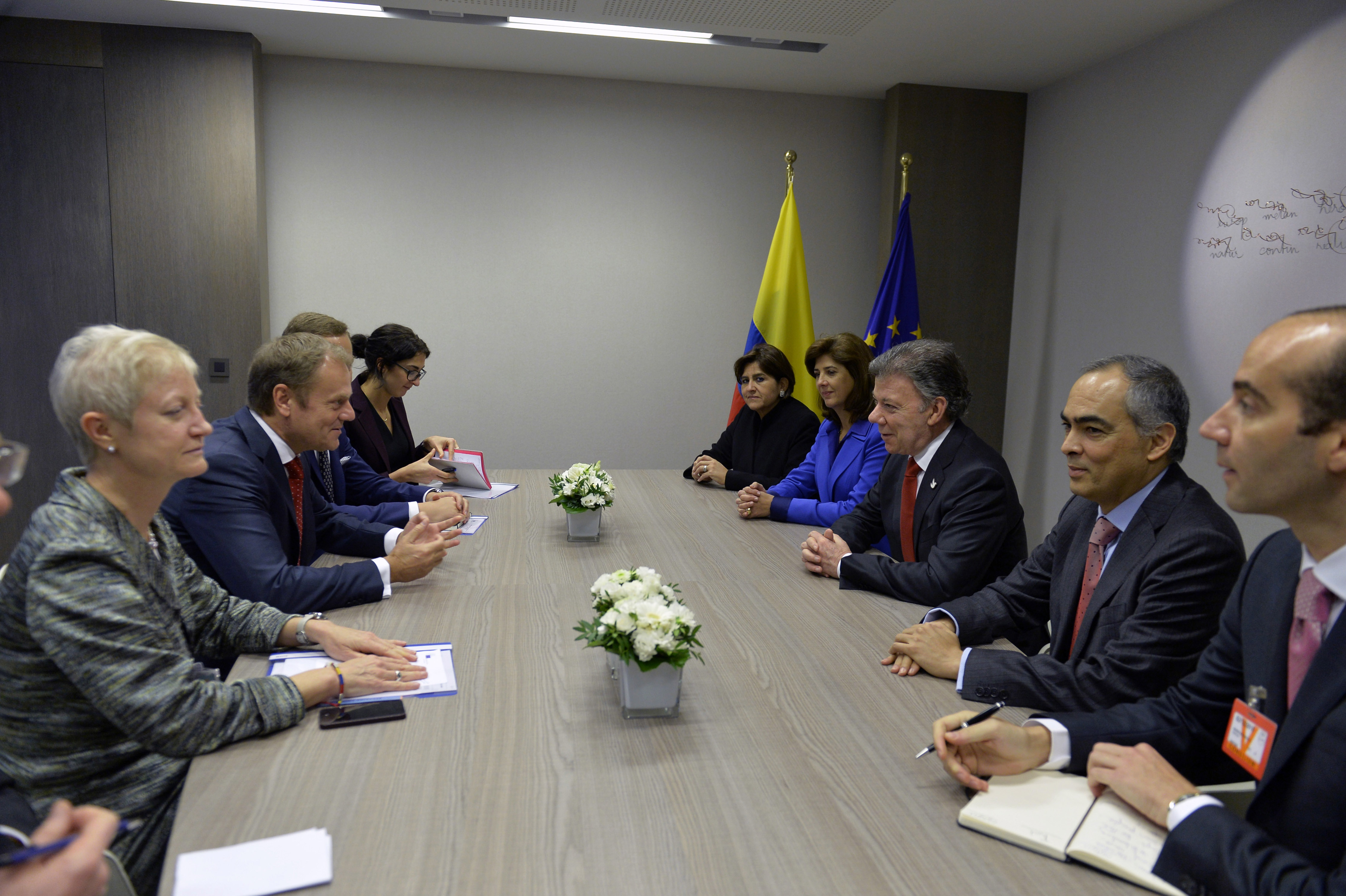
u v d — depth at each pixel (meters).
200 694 1.32
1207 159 3.85
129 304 4.61
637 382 5.42
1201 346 3.91
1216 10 3.78
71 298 4.55
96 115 4.46
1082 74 4.71
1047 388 5.02
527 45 4.54
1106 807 1.18
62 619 1.26
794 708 1.51
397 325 3.75
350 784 1.23
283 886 0.99
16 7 4.18
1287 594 1.18
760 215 5.39
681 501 3.29
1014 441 5.35
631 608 1.42
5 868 0.89
